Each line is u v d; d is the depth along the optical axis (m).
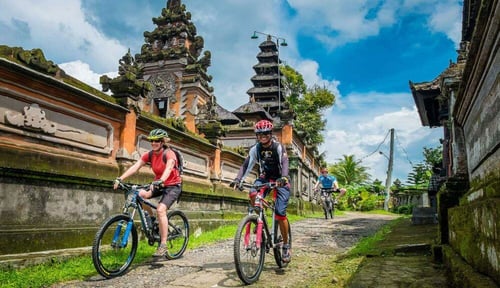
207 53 18.30
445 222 4.92
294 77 36.69
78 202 5.52
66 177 5.27
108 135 6.46
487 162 3.51
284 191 4.56
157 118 7.95
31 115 4.96
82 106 5.82
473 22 8.31
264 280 4.11
